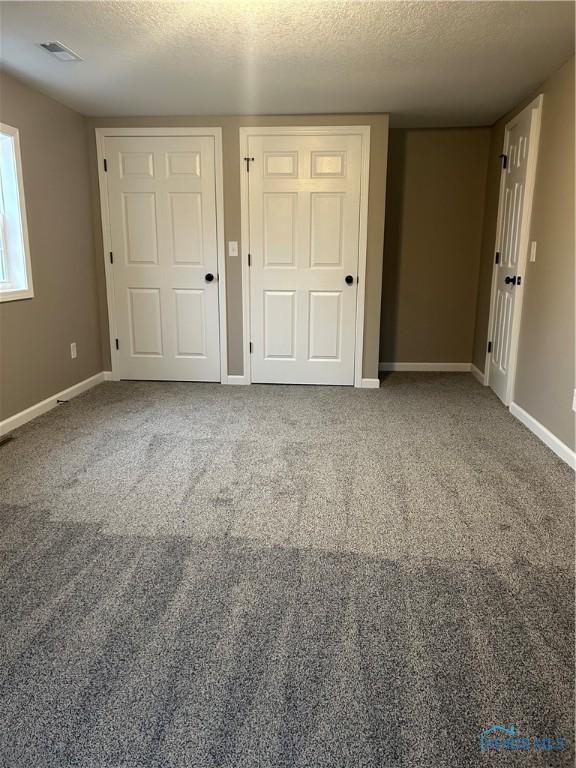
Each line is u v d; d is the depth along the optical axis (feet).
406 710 4.51
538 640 5.30
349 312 14.65
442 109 13.26
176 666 4.95
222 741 4.22
